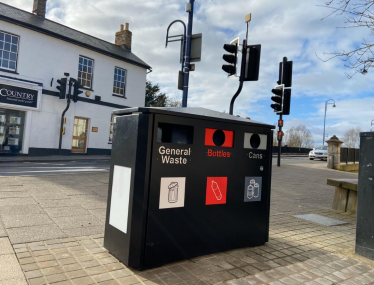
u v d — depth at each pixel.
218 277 2.79
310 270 3.10
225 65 6.54
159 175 2.90
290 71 13.09
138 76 21.16
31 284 2.44
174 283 2.62
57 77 16.25
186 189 3.09
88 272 2.72
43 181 7.15
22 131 15.04
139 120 2.85
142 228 2.81
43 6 17.39
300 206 6.68
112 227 3.15
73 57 17.00
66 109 16.11
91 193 6.22
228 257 3.29
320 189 9.57
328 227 4.93
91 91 18.06
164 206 2.94
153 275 2.74
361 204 3.68
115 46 21.31
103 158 16.67
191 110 3.32
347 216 5.87
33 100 15.11
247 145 3.60
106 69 18.94
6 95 14.09
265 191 3.80
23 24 14.58
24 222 4.08
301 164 20.39
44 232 3.74
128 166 2.96
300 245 3.89
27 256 2.99
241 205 3.55
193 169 3.14
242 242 3.58
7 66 14.49
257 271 2.99
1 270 2.65
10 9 15.51
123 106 20.19
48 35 15.73
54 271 2.70
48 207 4.93
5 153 14.45
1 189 5.94
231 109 6.70
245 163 3.57
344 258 3.51
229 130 3.42
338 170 17.59
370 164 3.60
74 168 10.85
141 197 2.82
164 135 3.23
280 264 3.21
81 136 17.88
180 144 3.04
